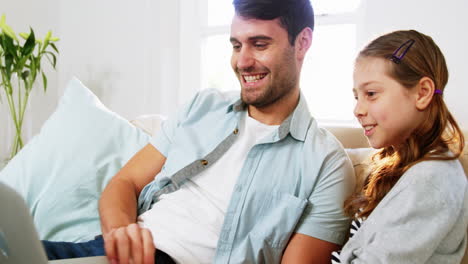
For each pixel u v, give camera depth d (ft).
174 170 3.60
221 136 3.61
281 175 3.28
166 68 7.57
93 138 4.40
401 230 2.33
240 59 3.33
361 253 2.46
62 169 4.22
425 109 2.68
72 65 8.87
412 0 5.29
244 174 3.31
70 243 3.25
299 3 3.32
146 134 4.61
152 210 3.47
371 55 2.73
